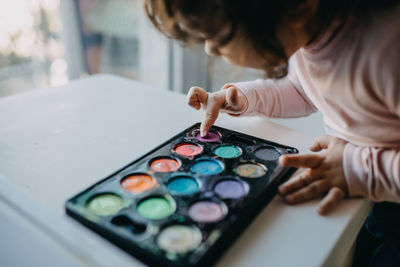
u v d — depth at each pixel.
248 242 0.42
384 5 0.44
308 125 1.19
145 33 1.40
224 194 0.46
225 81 1.34
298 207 0.48
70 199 0.44
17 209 0.45
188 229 0.41
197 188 0.47
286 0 0.39
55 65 1.32
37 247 0.43
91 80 0.82
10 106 0.69
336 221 0.46
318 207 0.47
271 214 0.47
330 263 0.43
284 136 0.63
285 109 0.69
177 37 0.47
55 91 0.76
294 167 0.54
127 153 0.57
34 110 0.68
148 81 1.50
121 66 1.47
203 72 1.39
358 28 0.45
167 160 0.53
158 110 0.70
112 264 0.38
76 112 0.68
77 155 0.56
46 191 0.48
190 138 0.58
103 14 1.33
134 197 0.45
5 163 0.53
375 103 0.49
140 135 0.61
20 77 1.32
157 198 0.45
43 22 1.25
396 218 0.63
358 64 0.46
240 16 0.39
